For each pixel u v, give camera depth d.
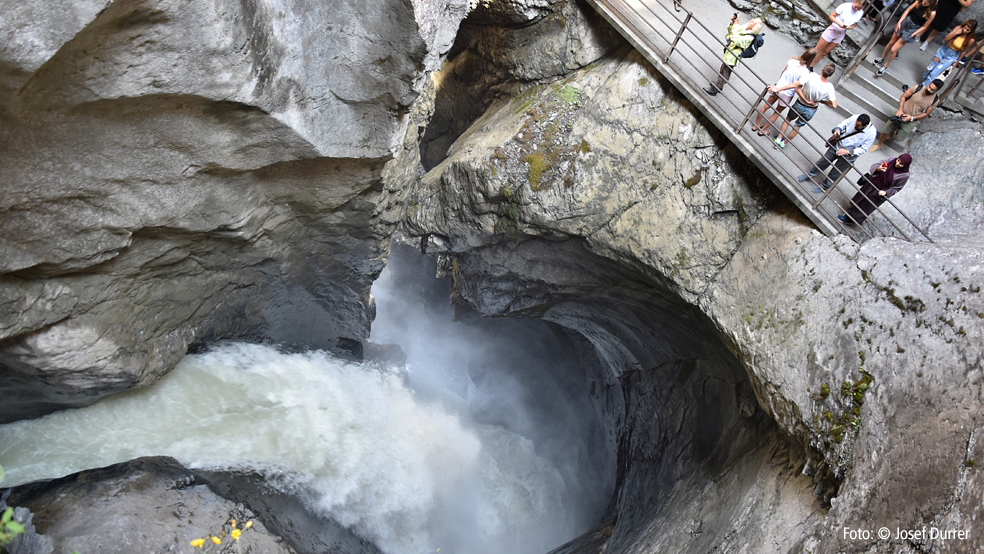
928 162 8.00
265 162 6.77
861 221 7.35
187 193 6.32
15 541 5.63
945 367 5.57
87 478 6.58
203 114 5.71
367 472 10.34
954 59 7.89
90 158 5.27
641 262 8.51
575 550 11.30
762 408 7.98
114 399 7.64
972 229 7.16
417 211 10.26
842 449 6.12
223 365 9.10
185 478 7.18
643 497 10.80
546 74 9.52
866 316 6.40
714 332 8.66
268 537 7.05
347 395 11.26
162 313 7.42
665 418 11.06
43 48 4.00
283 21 5.75
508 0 9.00
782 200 7.74
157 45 4.82
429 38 6.67
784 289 7.27
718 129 7.96
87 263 5.83
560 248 9.51
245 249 8.05
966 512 4.89
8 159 4.74
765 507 6.80
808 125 7.45
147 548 6.11
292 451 9.17
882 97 8.56
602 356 13.30
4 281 5.21
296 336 11.12
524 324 15.23
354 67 6.66
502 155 8.79
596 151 8.55
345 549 8.55
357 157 7.54
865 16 8.89
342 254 10.10
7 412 6.75
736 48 7.43
